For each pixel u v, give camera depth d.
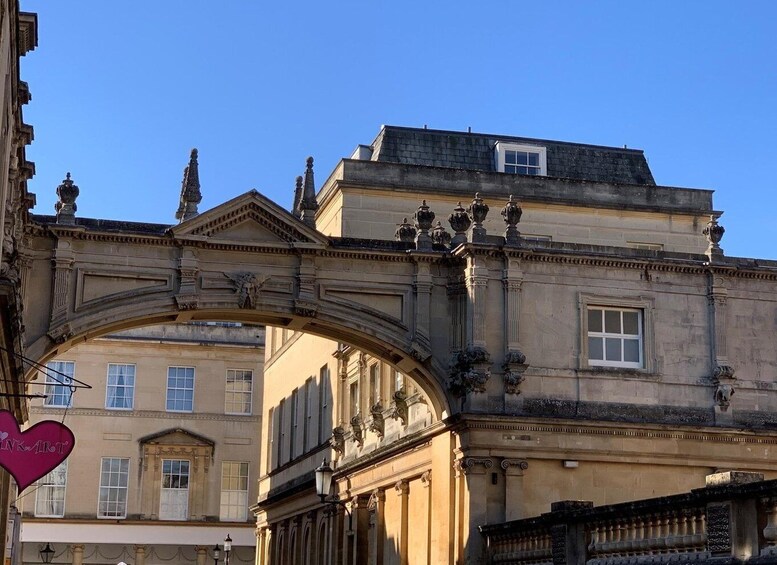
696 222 43.41
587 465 30.50
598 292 31.78
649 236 42.91
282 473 50.88
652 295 32.16
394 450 35.50
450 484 30.69
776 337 32.62
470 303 30.98
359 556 39.16
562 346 31.28
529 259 31.45
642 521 21.97
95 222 29.98
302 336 49.31
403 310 31.52
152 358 63.84
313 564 44.62
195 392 63.97
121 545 61.91
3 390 24.30
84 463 62.00
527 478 30.08
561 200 42.34
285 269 30.95
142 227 30.17
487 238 31.34
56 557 61.19
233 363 64.69
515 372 30.48
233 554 62.91
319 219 44.88
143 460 62.47
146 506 62.03
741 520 18.84
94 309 29.64
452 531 30.42
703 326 32.28
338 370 42.91
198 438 63.09
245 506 63.25
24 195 27.33
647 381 31.55
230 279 30.48
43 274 29.48
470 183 42.06
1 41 18.80
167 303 30.03
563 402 30.89
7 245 23.94
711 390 31.94
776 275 32.84
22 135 25.23
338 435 41.81
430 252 31.55
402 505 35.19
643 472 30.80
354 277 31.34
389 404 37.38
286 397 51.69
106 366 63.28
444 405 31.23
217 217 30.31
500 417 30.00
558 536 24.70
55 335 29.19
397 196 41.34
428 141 45.03
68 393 62.59
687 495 20.20
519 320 31.00
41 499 61.31
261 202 30.52
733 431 31.33
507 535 28.00
